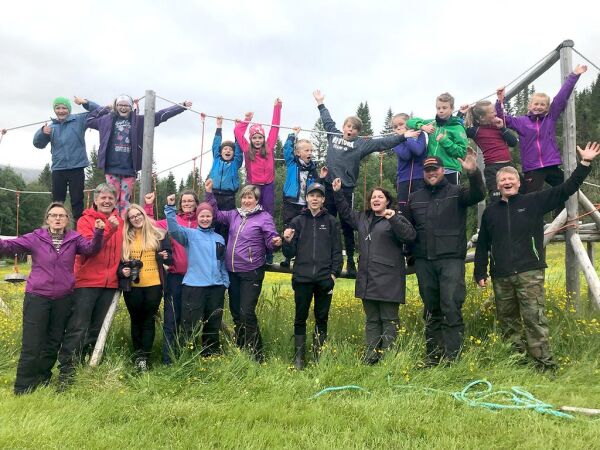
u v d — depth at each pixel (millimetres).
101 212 5371
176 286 5828
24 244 4859
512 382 4805
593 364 5180
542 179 6223
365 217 5746
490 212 5422
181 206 6102
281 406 4230
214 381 4949
